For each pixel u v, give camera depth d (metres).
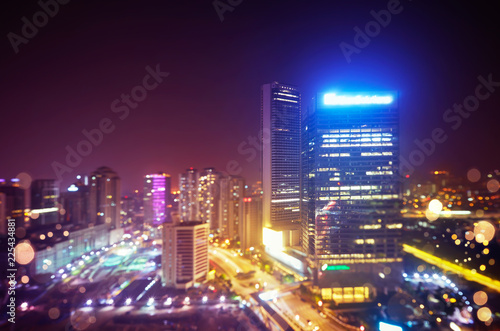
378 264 158.50
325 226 160.50
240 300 162.88
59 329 135.00
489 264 169.25
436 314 124.81
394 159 162.88
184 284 179.50
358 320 133.50
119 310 153.00
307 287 169.88
